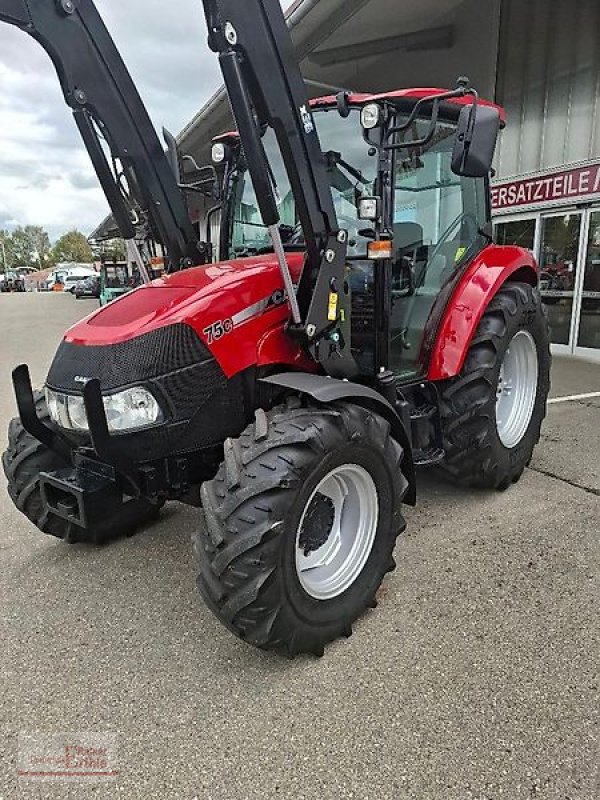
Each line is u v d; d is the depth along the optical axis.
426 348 3.33
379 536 2.57
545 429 5.03
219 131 11.12
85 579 2.95
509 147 9.14
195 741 1.96
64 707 2.12
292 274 2.70
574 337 8.43
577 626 2.46
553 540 3.17
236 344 2.50
